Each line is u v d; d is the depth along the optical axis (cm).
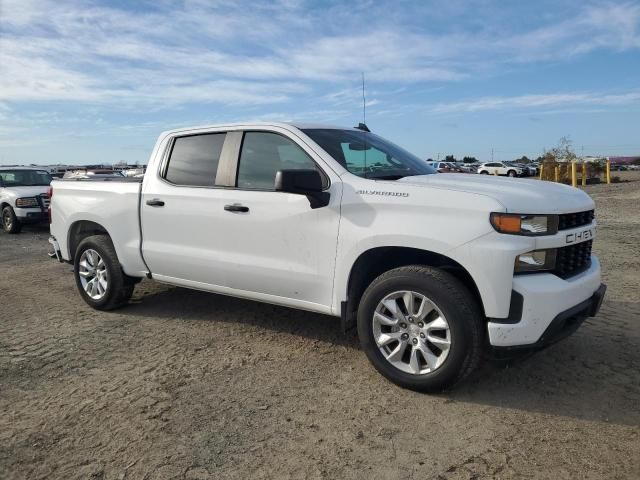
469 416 325
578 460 277
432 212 344
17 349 450
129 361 420
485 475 267
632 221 1275
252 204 425
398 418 324
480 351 335
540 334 324
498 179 395
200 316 536
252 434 307
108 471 273
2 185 1373
